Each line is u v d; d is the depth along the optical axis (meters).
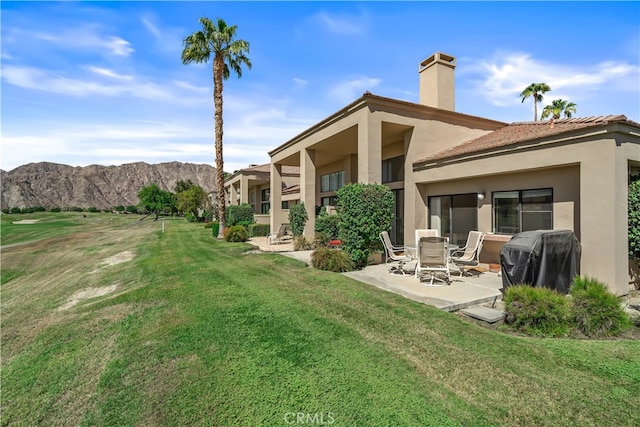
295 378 3.84
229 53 21.38
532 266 6.39
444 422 2.95
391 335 4.95
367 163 11.36
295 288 8.02
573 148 7.64
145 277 10.31
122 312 7.03
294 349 4.60
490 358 4.13
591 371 3.77
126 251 17.59
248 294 7.62
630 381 3.54
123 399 3.75
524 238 6.82
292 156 19.36
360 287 7.90
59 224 47.91
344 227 10.73
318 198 23.61
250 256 13.69
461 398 3.31
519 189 9.48
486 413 3.06
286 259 12.32
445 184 11.94
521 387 3.47
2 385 4.59
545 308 5.02
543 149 8.30
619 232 6.93
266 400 3.45
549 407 3.13
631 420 2.92
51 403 3.94
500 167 9.41
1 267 16.56
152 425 3.24
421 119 12.56
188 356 4.62
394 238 15.06
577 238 8.00
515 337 4.85
